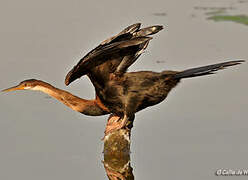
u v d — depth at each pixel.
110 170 11.59
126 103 11.22
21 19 19.47
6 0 21.33
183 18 19.47
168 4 21.02
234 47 16.91
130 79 11.15
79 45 17.20
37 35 18.09
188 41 17.45
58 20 19.34
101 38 17.73
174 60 16.16
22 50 16.88
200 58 16.23
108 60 11.10
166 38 17.75
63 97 11.74
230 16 19.59
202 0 21.66
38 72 15.36
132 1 21.28
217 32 18.12
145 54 16.59
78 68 10.68
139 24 11.69
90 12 20.06
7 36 18.00
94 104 11.63
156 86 11.09
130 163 11.85
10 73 15.26
